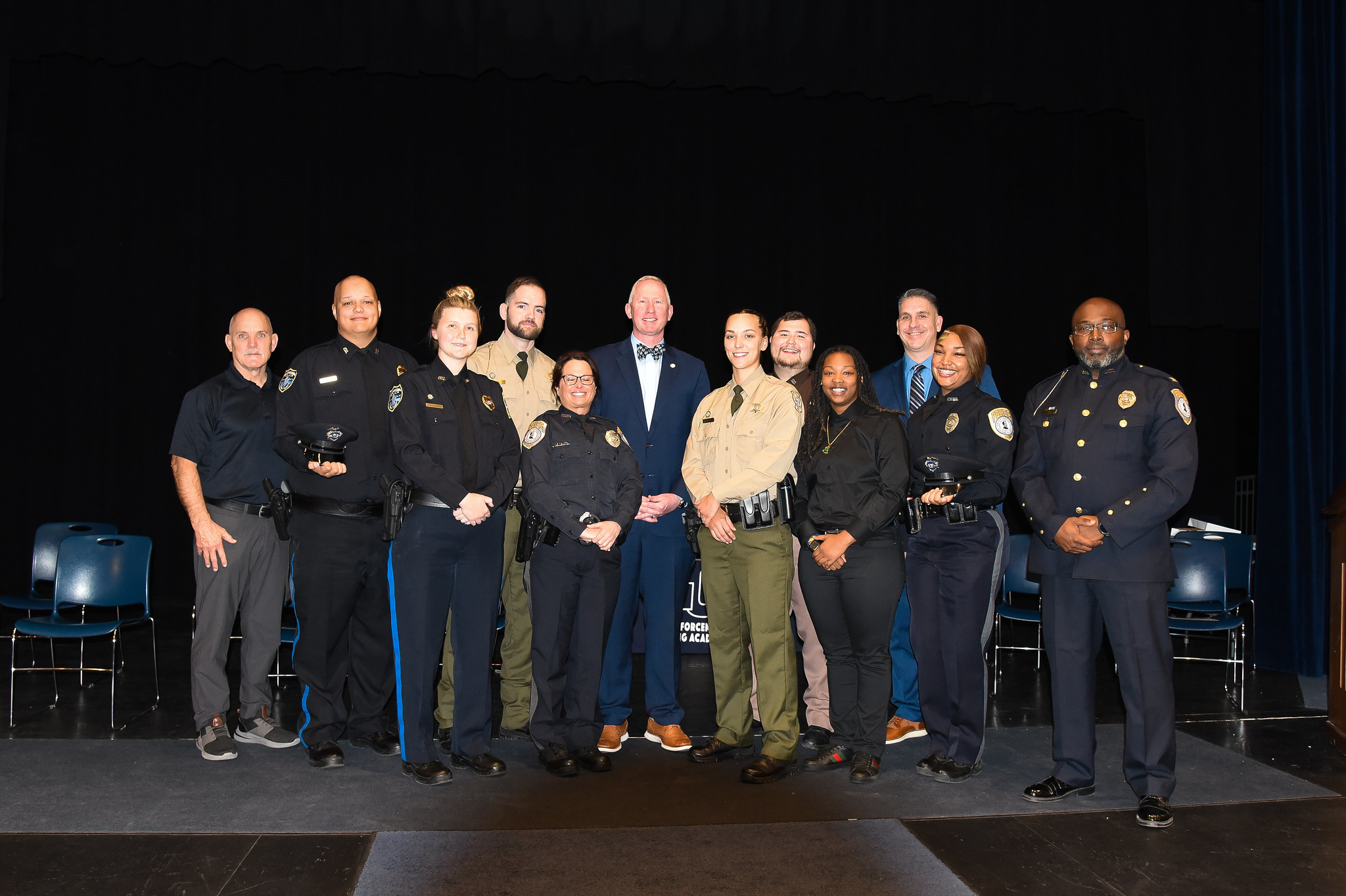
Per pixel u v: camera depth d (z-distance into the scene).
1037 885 2.41
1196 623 4.39
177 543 6.84
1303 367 5.10
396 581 3.11
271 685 4.52
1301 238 5.15
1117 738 3.71
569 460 3.26
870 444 3.21
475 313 3.23
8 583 6.68
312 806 2.87
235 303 6.82
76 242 6.77
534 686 3.31
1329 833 2.76
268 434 3.54
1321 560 4.96
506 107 7.08
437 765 3.12
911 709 3.80
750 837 2.68
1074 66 6.11
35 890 2.30
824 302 7.37
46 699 4.20
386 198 6.95
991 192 7.61
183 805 2.87
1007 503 7.28
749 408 3.33
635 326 3.70
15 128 6.69
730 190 7.30
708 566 3.39
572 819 2.80
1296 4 5.23
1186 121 6.25
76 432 6.75
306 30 5.64
